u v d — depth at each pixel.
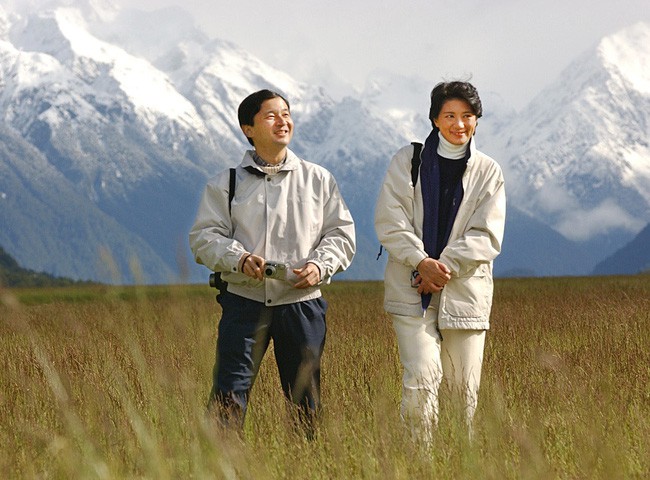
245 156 9.45
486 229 9.05
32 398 8.12
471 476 5.98
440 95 9.12
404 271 9.16
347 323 17.86
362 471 6.25
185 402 6.31
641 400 8.67
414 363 8.95
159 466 5.65
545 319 17.67
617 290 31.16
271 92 9.34
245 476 5.67
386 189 9.27
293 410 8.29
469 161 9.12
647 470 6.22
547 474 5.77
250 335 8.93
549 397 8.23
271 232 9.20
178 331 5.00
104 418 6.77
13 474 6.18
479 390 8.43
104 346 9.86
